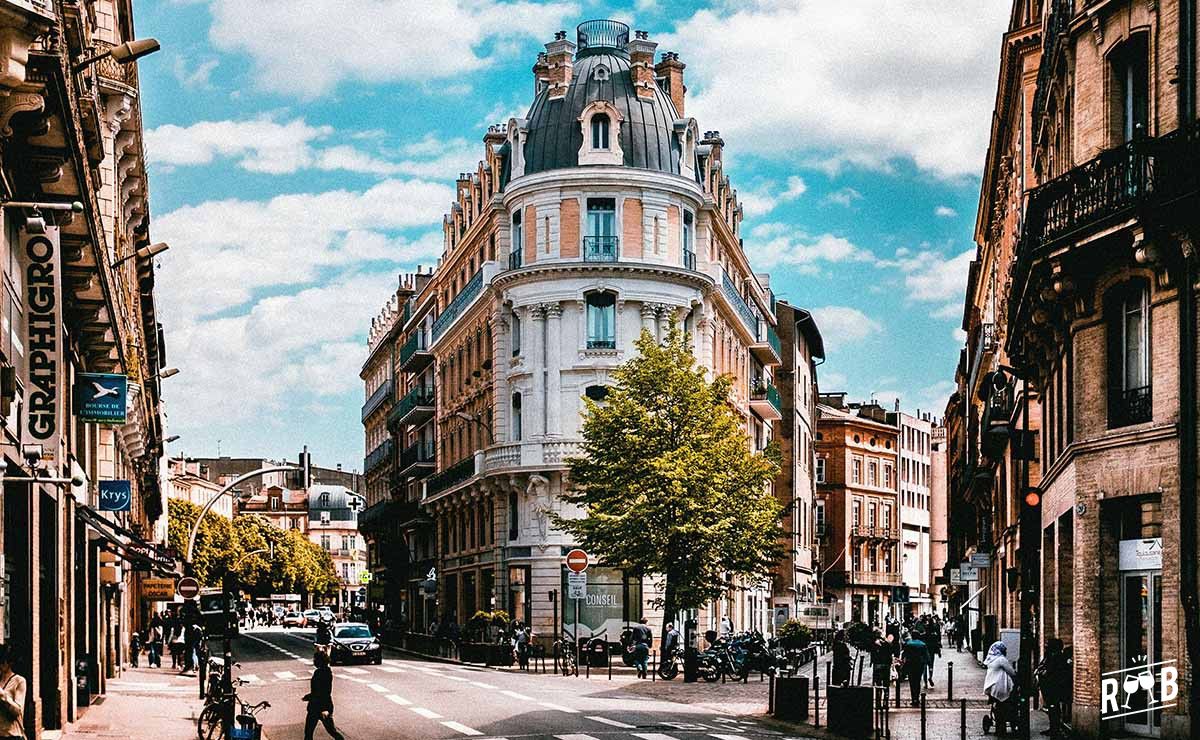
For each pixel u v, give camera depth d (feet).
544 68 204.03
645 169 188.85
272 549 473.67
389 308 346.95
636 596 184.14
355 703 101.96
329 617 338.54
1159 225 67.51
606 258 186.70
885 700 80.33
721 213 208.13
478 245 218.38
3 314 56.13
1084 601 76.18
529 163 193.26
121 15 122.72
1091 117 77.05
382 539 317.42
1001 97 139.74
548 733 79.51
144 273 166.40
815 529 345.92
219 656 185.37
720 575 156.56
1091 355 76.18
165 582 169.48
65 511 82.79
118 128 106.11
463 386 224.74
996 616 191.52
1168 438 69.56
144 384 158.40
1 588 56.85
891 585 406.82
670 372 149.07
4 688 45.03
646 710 95.96
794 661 139.54
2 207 54.90
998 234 162.09
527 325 190.49
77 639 97.86
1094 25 76.38
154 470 204.64
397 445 305.53
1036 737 80.02
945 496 458.50
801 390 312.71
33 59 51.47
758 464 148.36
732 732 80.84
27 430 58.18
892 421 428.15
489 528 202.28
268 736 80.07
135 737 77.05
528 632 164.45
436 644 194.39
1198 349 67.72
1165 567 69.46
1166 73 70.44
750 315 239.71
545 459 186.19
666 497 141.69
